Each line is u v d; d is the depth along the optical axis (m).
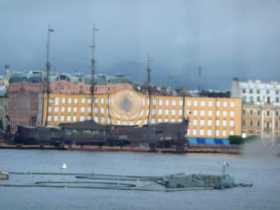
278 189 118.88
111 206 96.69
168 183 117.50
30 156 193.75
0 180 121.75
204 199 104.94
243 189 117.88
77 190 111.25
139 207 96.44
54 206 95.56
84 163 168.38
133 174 139.50
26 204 96.44
